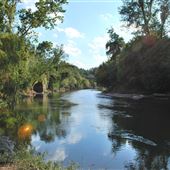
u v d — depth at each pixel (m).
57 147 19.30
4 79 21.45
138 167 15.59
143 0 70.31
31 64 28.16
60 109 41.94
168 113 36.56
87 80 173.88
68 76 140.75
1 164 12.27
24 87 25.95
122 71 76.06
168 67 59.03
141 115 35.00
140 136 22.97
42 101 57.84
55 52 32.69
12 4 22.19
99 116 34.28
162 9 69.56
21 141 20.06
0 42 17.56
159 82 62.66
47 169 12.05
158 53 62.88
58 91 116.31
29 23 24.03
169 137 22.59
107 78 95.44
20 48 20.77
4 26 21.03
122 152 18.45
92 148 19.28
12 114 24.67
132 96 67.12
